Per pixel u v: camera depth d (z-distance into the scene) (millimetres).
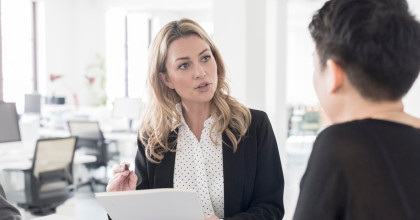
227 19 4730
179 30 1360
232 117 1422
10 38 9750
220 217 1381
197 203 1089
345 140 654
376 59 641
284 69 7137
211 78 1340
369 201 620
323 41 695
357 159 633
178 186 1412
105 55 11188
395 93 669
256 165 1405
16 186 4055
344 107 707
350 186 632
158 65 1406
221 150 1413
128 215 1164
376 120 664
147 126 1479
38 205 3547
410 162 630
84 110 8734
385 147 638
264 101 4938
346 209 641
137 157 1511
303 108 11711
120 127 7395
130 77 12250
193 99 1350
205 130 1424
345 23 660
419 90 9812
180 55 1318
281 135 7055
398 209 606
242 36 4641
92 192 5523
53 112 7988
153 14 11953
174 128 1439
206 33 1392
